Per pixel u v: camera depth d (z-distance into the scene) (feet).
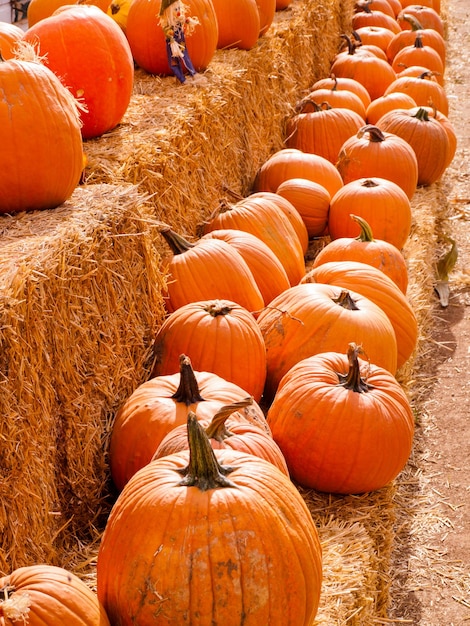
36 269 9.13
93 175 10.92
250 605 8.42
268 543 8.46
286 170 14.21
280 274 11.98
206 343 10.57
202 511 8.45
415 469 12.05
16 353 8.89
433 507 11.60
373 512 10.36
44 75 9.95
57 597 8.25
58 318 9.37
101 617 8.34
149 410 9.91
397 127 16.03
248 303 11.30
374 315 11.10
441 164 16.42
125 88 11.68
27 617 8.13
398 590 10.82
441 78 21.76
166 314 11.15
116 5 13.91
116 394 10.19
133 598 8.47
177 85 13.17
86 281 9.68
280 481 8.70
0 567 8.86
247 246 11.89
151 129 11.89
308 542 8.61
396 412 10.31
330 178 14.29
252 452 9.35
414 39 22.50
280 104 15.78
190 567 8.39
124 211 10.09
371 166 14.73
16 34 11.52
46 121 9.81
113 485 10.21
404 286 12.67
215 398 9.95
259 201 12.69
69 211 9.95
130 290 10.27
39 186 9.87
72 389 9.61
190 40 13.34
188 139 12.26
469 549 11.18
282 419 10.35
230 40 14.67
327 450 10.18
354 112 16.03
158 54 13.41
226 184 13.48
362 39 23.00
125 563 8.49
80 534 9.84
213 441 9.25
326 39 20.20
